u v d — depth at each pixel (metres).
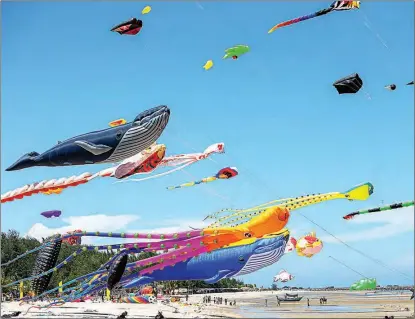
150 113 33.03
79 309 47.16
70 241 45.72
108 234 44.41
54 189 38.53
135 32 32.78
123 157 34.41
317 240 50.62
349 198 42.78
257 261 47.28
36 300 50.41
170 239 44.34
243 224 45.00
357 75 29.55
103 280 45.78
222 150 41.09
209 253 47.50
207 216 46.16
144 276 48.47
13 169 34.78
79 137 33.31
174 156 42.06
